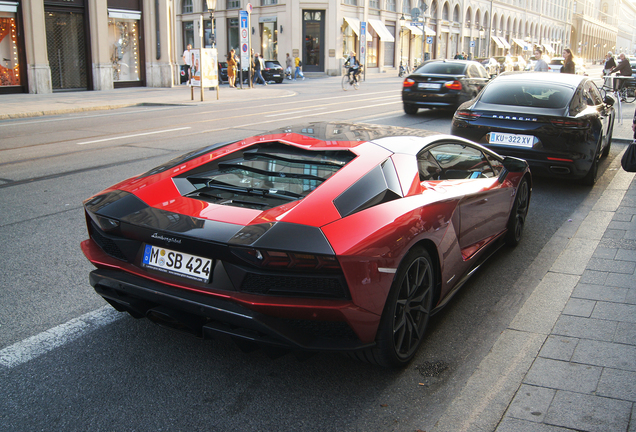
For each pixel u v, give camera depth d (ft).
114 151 29.53
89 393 8.50
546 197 21.16
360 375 9.17
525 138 21.02
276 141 11.12
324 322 8.02
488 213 12.61
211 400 8.38
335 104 57.93
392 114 48.39
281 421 7.91
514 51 261.24
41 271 13.25
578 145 20.47
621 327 10.28
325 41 131.44
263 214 8.29
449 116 47.39
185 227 8.18
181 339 10.24
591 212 18.75
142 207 8.96
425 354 9.87
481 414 7.91
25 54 66.59
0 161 26.71
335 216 8.17
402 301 8.93
